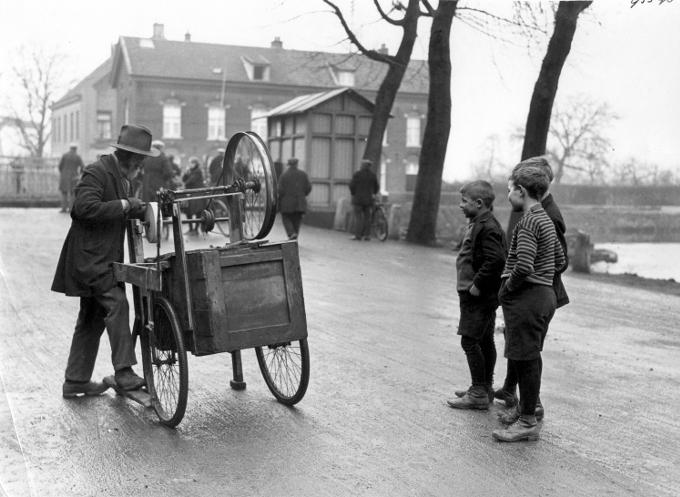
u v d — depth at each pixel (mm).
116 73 57250
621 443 5465
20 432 5441
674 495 4570
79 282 6105
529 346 5391
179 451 5156
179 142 53750
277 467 4895
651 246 41438
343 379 6957
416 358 7754
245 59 55562
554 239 5414
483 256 5973
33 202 33688
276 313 5754
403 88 57781
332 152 24797
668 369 7676
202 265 5477
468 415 6023
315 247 17922
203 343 5531
